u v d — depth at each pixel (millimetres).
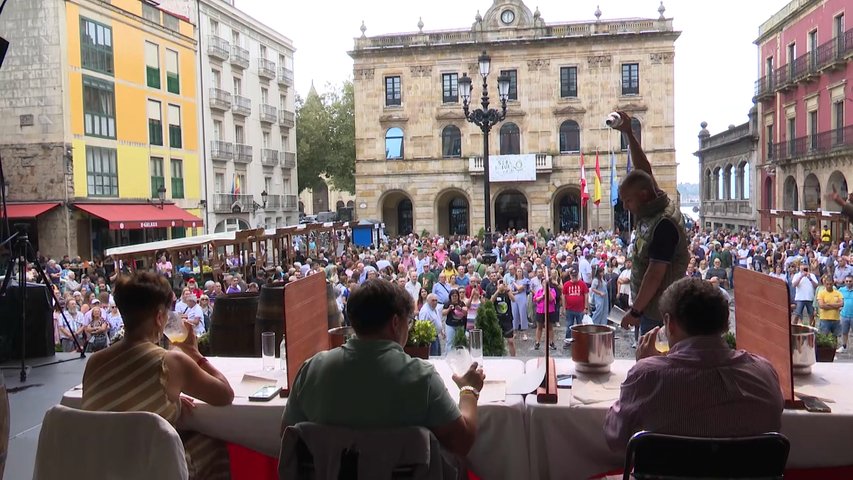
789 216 35469
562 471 3814
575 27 46969
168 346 4637
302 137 58906
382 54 48688
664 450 2980
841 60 31734
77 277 24531
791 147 37344
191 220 37281
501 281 13844
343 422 3068
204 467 3932
